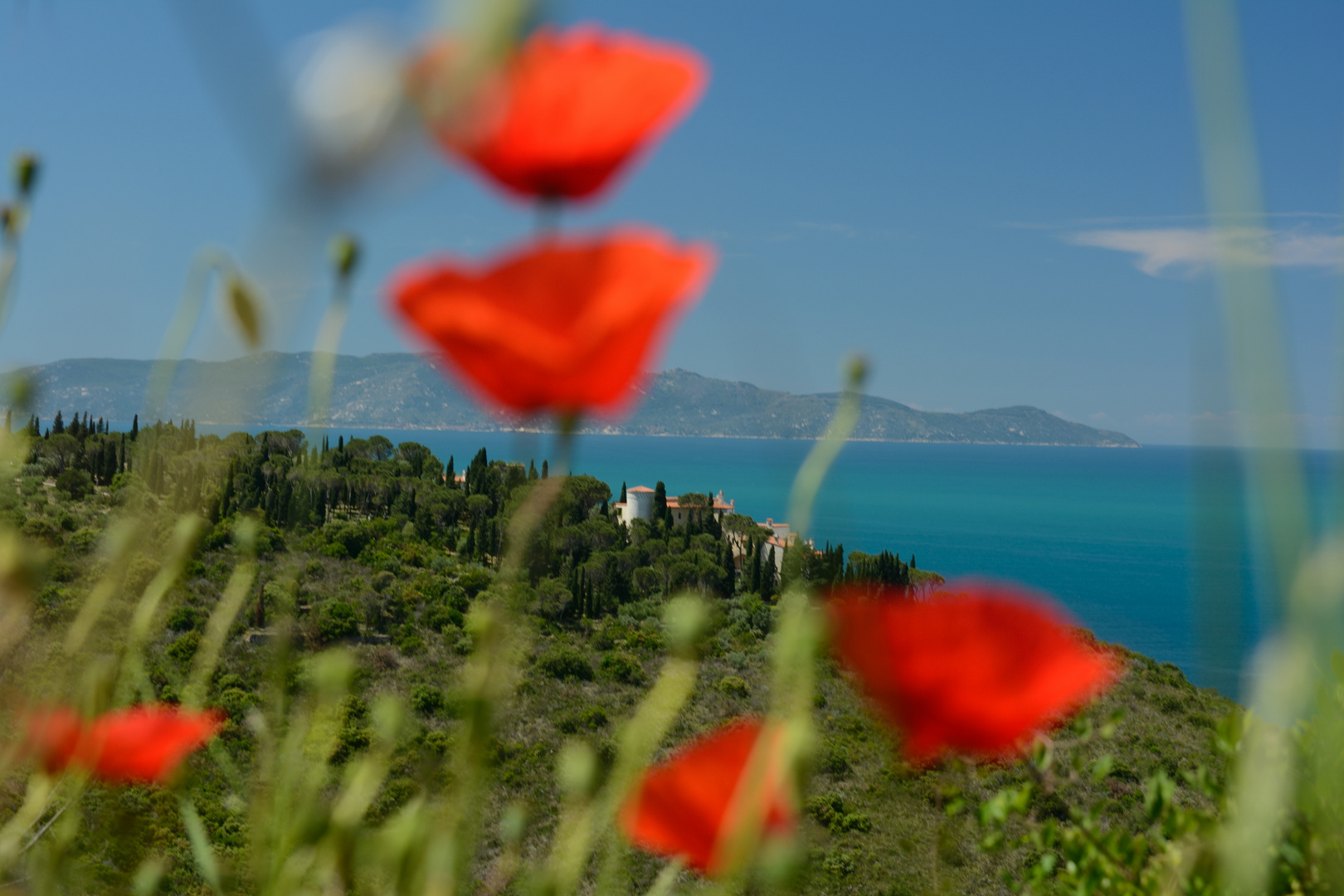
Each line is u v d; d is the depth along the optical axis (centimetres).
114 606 89
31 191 97
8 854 83
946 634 69
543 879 72
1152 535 16162
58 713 87
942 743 72
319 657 83
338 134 25
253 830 80
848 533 73
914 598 72
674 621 78
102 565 89
